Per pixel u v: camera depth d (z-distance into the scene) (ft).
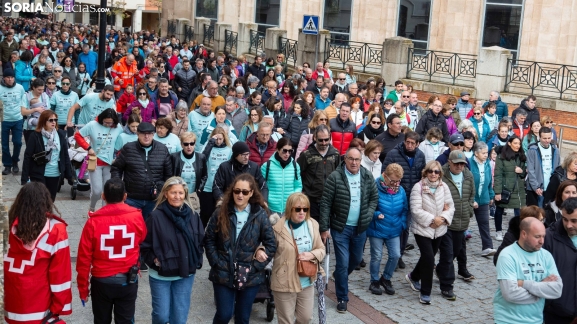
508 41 72.38
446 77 68.49
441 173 29.43
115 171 29.71
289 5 88.99
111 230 21.53
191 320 26.58
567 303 22.74
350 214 28.30
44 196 20.07
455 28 75.31
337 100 44.39
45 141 35.83
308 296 24.20
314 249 24.08
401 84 53.36
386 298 30.19
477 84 64.34
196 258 22.77
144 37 104.68
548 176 38.27
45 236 20.08
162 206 22.54
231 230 22.84
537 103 61.67
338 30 85.35
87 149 34.58
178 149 33.24
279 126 41.98
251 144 32.94
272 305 26.55
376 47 81.82
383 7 81.10
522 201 38.58
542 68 63.57
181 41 101.81
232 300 23.18
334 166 31.83
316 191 31.63
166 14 108.17
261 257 22.91
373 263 30.32
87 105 40.75
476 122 48.96
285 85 52.26
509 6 72.02
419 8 78.43
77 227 35.88
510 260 21.95
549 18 69.51
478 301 30.55
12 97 44.29
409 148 31.91
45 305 20.44
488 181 35.50
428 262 29.35
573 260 22.81
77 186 41.09
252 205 23.25
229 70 59.67
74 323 25.49
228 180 28.73
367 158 32.32
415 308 29.30
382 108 44.47
